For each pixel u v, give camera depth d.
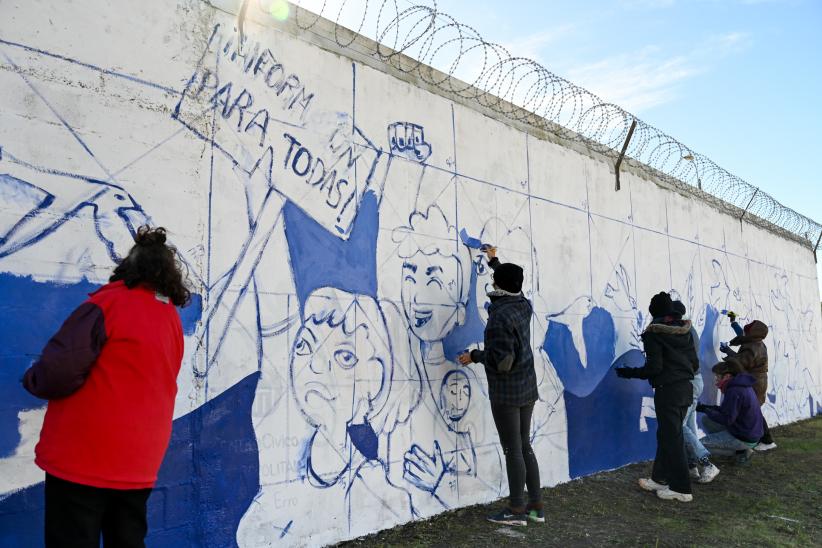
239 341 3.37
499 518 4.29
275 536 3.43
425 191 4.56
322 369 3.75
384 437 4.06
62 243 2.81
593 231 6.27
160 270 2.38
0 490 2.58
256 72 3.61
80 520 2.12
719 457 7.06
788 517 4.79
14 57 2.73
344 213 3.98
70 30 2.90
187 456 3.12
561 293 5.75
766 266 10.16
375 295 4.11
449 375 4.58
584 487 5.46
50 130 2.81
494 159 5.21
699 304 8.05
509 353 4.11
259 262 3.50
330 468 3.73
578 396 5.82
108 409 2.15
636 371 5.45
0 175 2.66
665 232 7.49
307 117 3.84
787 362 10.45
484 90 5.18
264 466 3.41
